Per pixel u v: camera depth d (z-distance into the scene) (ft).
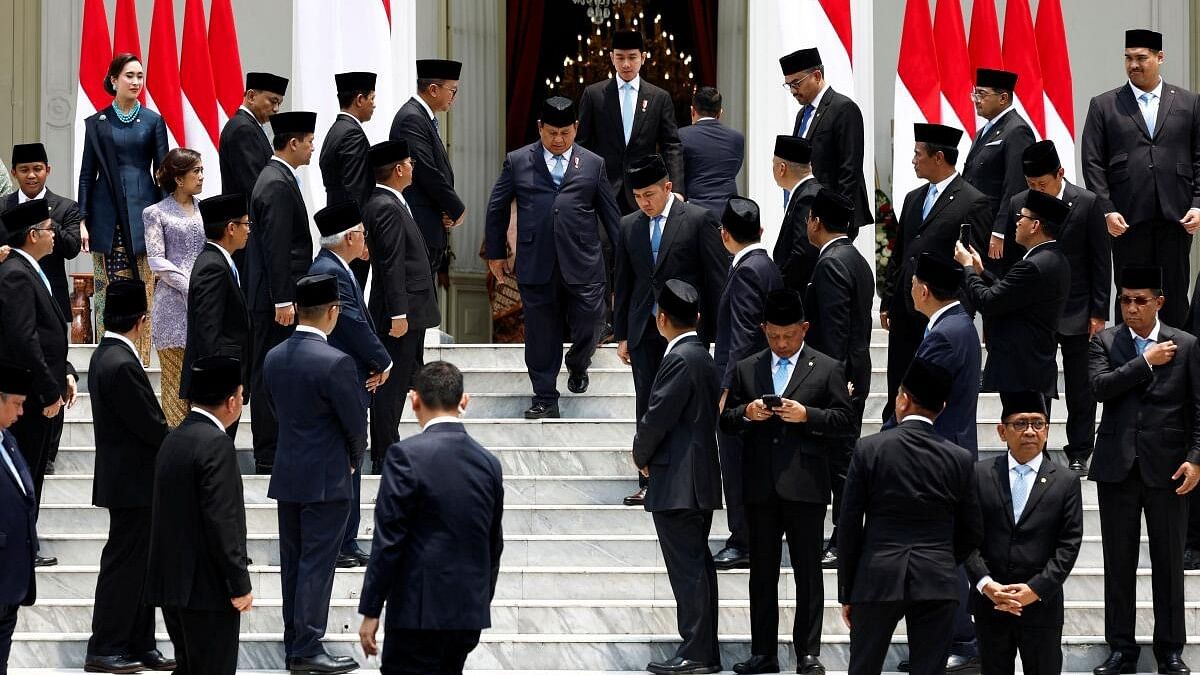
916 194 38.11
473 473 26.35
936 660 28.27
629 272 38.09
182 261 40.60
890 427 31.73
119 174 44.62
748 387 32.86
